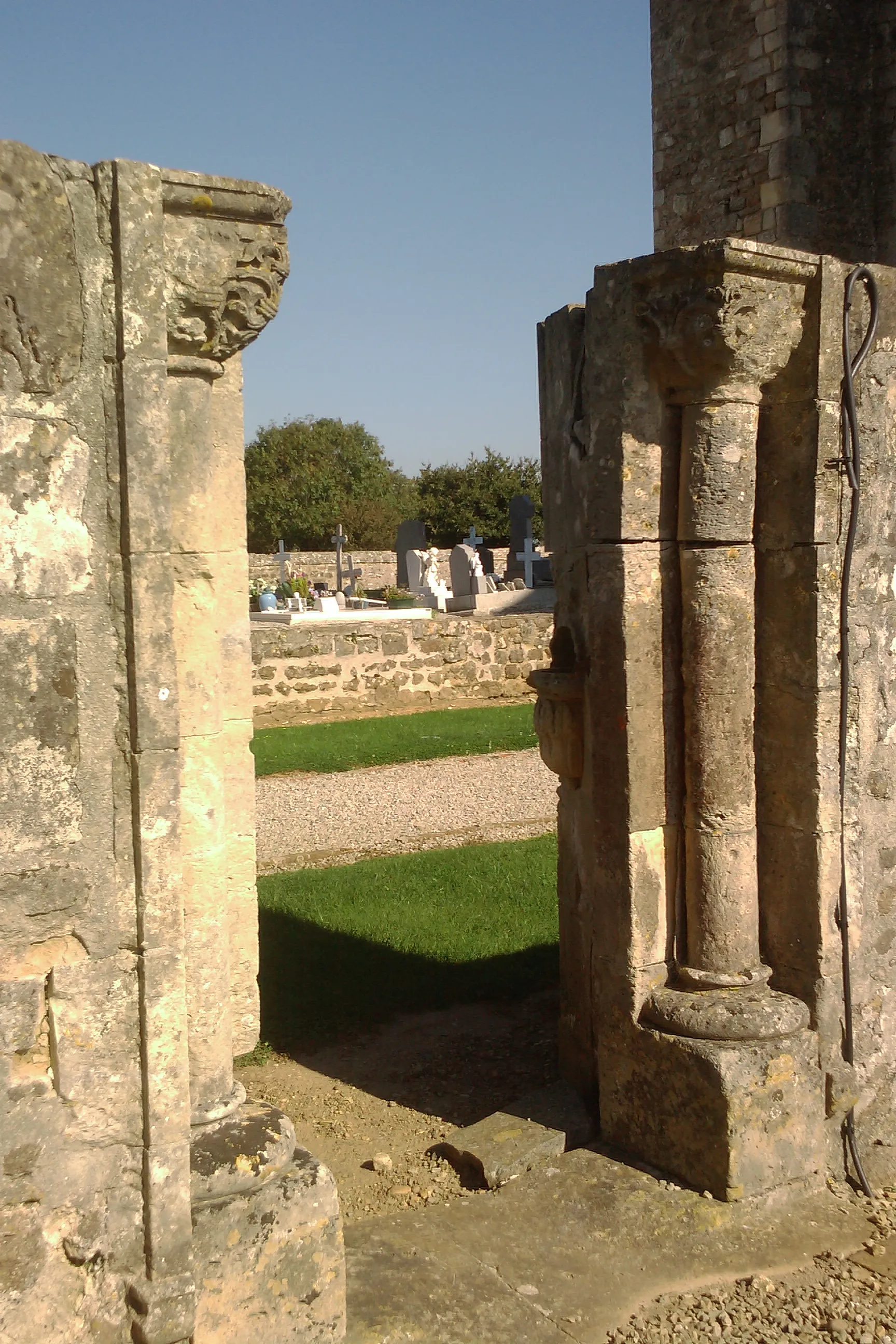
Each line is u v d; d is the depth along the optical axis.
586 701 4.30
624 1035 4.21
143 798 2.77
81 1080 2.76
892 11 7.53
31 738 2.66
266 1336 3.00
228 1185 2.97
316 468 52.47
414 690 16.20
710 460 4.01
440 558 35.81
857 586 4.28
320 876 8.21
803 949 4.24
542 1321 3.35
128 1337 2.84
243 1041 3.48
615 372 4.00
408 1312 3.32
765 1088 3.93
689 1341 3.29
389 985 6.20
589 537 4.16
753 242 3.79
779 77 7.60
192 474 3.00
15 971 2.67
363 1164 4.40
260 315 2.96
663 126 8.65
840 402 4.12
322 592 27.03
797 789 4.23
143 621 2.74
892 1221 3.93
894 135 7.59
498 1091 5.02
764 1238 3.77
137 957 2.80
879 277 4.19
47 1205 2.73
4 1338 2.67
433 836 9.62
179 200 2.76
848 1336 3.33
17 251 2.54
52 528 2.65
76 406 2.67
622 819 4.13
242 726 3.38
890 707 4.45
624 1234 3.75
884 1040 4.48
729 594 4.09
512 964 6.46
